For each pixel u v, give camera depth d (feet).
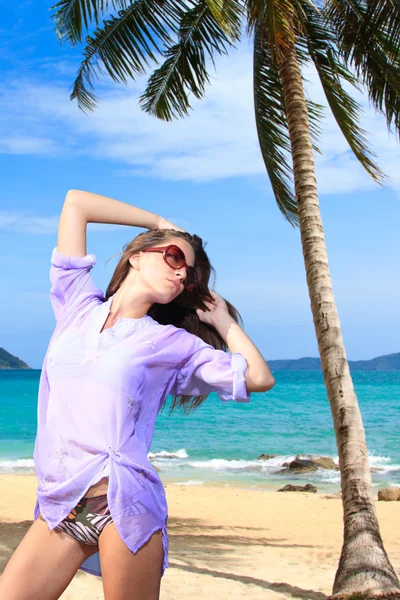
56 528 6.02
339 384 17.38
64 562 6.05
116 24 26.94
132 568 5.75
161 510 6.12
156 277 6.54
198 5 26.89
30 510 41.57
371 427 120.37
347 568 16.31
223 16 18.58
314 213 19.10
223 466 74.90
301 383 325.83
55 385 6.27
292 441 100.42
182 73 28.99
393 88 24.48
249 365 6.50
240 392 6.24
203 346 6.58
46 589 6.01
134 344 6.26
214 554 26.12
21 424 124.06
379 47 24.22
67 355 6.29
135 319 6.55
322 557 26.89
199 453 86.33
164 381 6.44
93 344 6.28
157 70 29.01
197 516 42.06
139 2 26.45
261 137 27.73
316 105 26.11
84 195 7.26
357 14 23.79
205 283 7.01
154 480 6.19
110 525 5.81
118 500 5.80
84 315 6.59
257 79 26.99
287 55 21.08
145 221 7.38
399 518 42.14
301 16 23.79
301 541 34.01
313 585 20.59
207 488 57.00
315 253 18.62
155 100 29.91
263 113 27.32
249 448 92.17
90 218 7.26
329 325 17.84
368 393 229.86
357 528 16.58
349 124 26.09
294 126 20.29
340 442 17.20
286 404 174.19
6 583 5.94
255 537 34.45
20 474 67.00
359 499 16.79
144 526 5.86
